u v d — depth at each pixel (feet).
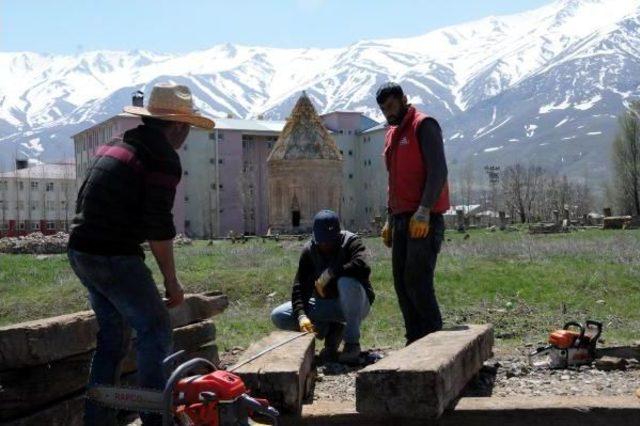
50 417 16.70
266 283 59.93
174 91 15.93
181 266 78.64
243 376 16.42
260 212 311.68
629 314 45.24
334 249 25.02
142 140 15.16
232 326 42.22
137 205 14.96
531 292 54.90
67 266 80.79
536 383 21.34
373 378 15.06
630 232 145.79
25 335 15.93
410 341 24.25
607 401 16.19
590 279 57.47
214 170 296.51
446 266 66.08
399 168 23.63
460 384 17.37
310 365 20.31
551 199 331.16
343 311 24.54
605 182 344.69
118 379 15.97
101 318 15.75
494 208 358.84
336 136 316.60
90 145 329.52
